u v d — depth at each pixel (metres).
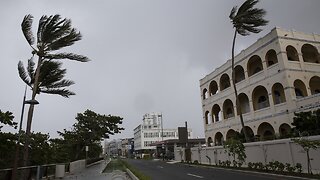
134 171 21.81
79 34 20.84
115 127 50.53
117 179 19.64
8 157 20.00
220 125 38.91
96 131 48.41
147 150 97.88
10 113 18.23
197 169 27.03
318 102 23.28
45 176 20.75
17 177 16.02
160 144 73.50
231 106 38.41
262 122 30.14
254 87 31.59
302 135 19.50
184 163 40.16
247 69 32.91
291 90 26.28
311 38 29.25
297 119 20.62
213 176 19.25
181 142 53.19
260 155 23.41
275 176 17.72
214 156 33.66
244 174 19.94
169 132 108.94
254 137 28.31
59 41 20.14
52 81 21.53
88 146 45.16
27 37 19.66
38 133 24.78
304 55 30.38
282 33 28.03
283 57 27.08
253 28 27.55
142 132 106.88
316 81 29.41
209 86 42.44
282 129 27.95
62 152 31.77
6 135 18.28
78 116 47.22
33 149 24.08
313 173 17.39
